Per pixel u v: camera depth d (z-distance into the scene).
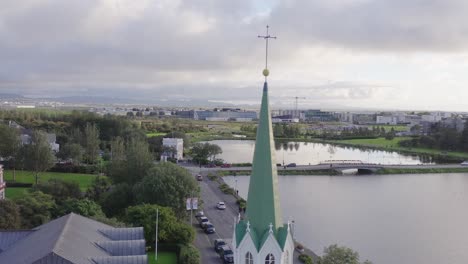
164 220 107.56
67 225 70.31
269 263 44.91
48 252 59.19
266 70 45.94
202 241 120.31
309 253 116.00
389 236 145.12
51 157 187.25
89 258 63.72
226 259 103.12
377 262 123.00
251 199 45.94
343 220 162.50
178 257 101.38
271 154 45.59
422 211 177.88
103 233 78.44
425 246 136.88
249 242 44.88
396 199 198.62
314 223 158.00
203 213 145.12
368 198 199.50
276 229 45.25
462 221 163.88
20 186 175.75
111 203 131.50
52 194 132.25
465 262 123.62
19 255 65.44
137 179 148.88
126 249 72.94
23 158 182.88
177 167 134.00
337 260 84.12
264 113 45.66
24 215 105.69
